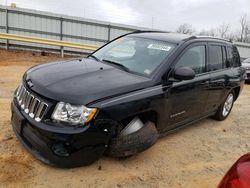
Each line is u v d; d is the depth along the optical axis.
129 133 3.47
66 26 17.75
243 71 6.41
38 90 3.26
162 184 3.41
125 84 3.48
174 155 4.18
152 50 4.35
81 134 3.01
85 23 18.09
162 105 3.84
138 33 5.16
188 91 4.33
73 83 3.33
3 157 3.49
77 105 3.03
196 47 4.68
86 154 3.14
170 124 4.28
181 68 3.97
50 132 2.99
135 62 4.18
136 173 3.56
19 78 8.54
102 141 3.20
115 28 18.97
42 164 3.44
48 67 3.95
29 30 17.02
